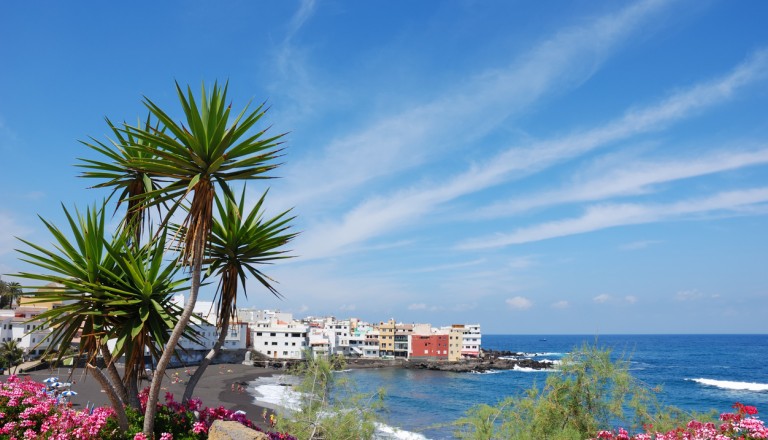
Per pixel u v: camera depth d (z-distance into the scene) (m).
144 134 13.94
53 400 16.91
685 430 12.65
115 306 14.70
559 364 17.42
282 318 175.25
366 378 119.94
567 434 15.66
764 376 133.50
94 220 14.96
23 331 87.62
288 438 18.72
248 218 17.22
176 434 15.71
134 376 16.06
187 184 14.83
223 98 14.70
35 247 13.99
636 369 147.50
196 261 14.43
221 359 124.19
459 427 19.25
